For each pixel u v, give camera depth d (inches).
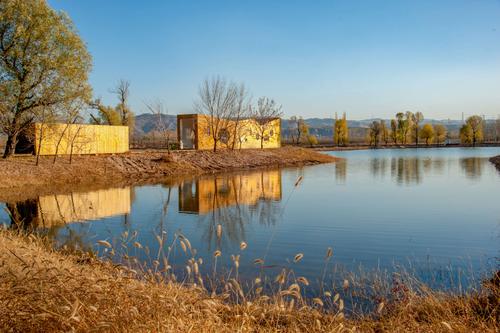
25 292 153.6
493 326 177.9
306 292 262.2
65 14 912.3
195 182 957.8
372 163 1572.3
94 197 711.1
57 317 141.2
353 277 288.0
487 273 297.6
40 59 860.6
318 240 419.2
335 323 191.9
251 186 887.1
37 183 833.5
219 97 1524.4
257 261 181.9
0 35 850.1
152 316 153.0
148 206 627.2
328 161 1695.4
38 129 954.7
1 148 1232.2
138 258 337.1
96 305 149.9
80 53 930.1
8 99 847.1
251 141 1742.1
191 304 171.8
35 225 480.7
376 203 660.1
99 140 1133.7
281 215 561.6
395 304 225.5
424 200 687.1
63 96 908.0
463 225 489.7
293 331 183.8
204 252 368.2
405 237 431.2
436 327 181.9
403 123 3523.6
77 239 409.4
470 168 1300.4
